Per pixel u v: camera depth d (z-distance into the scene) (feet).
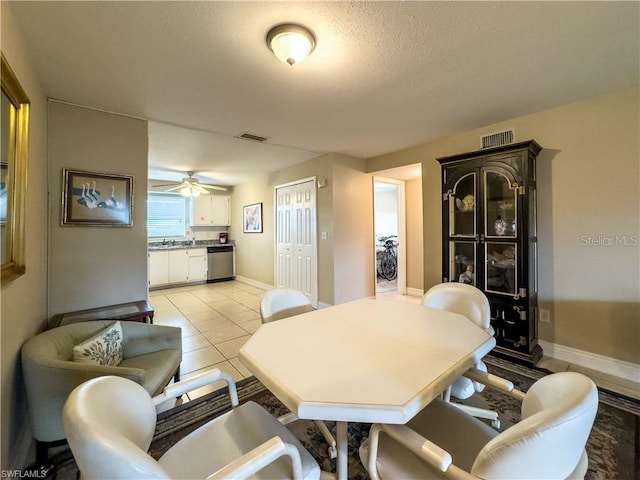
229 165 15.47
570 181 8.10
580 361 8.07
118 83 6.63
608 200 7.54
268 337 4.56
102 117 8.07
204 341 10.06
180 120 8.93
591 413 2.41
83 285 7.72
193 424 5.79
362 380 3.32
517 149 8.24
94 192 7.87
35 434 4.48
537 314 8.79
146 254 8.73
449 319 5.46
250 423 3.81
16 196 4.60
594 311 7.83
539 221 8.66
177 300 15.79
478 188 9.11
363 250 14.44
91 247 7.85
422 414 3.96
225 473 2.42
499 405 6.31
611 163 7.47
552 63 6.04
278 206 17.03
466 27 4.92
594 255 7.80
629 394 6.63
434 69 6.21
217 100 7.59
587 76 6.58
